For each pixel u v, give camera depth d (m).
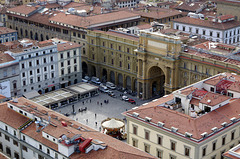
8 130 118.25
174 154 103.19
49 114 120.06
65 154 98.31
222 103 111.94
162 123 104.25
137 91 188.75
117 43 194.00
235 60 156.50
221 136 103.25
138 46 178.62
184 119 104.56
